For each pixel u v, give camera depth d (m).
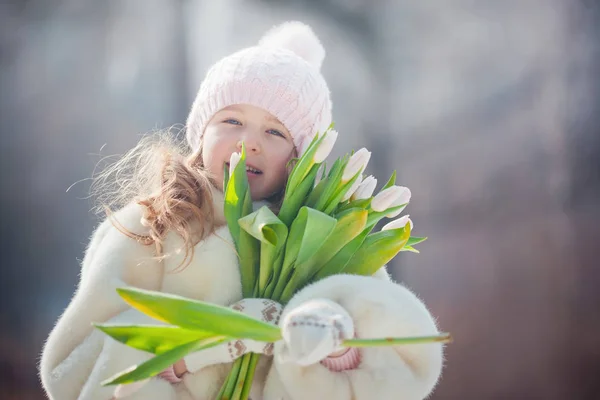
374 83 10.34
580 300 8.91
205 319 1.59
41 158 10.12
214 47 10.54
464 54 10.02
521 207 9.40
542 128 9.51
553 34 9.56
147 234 2.09
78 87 10.30
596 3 9.33
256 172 2.26
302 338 1.48
